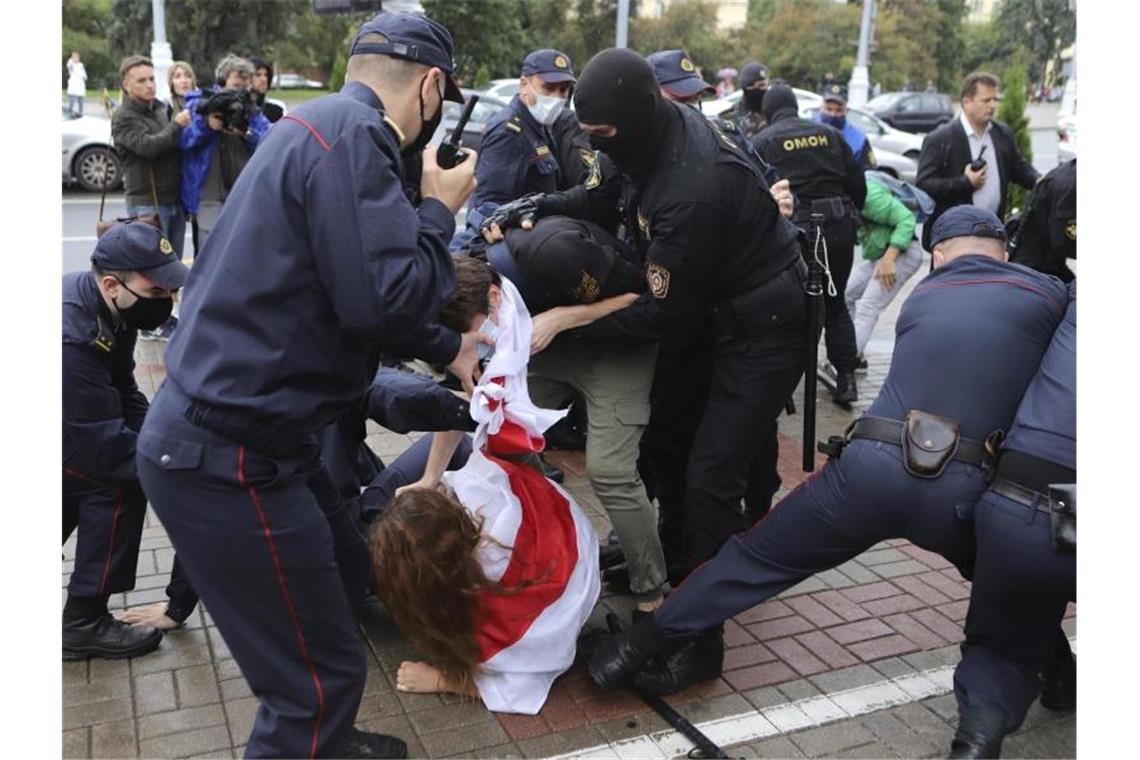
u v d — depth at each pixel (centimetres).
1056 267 418
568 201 304
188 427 198
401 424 290
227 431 196
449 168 227
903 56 3225
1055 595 230
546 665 270
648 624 266
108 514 279
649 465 347
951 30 3547
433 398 286
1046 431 225
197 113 598
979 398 236
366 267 190
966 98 538
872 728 266
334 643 216
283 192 193
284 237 193
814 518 248
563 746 256
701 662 280
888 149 1552
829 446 254
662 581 305
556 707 272
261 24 2498
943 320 243
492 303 266
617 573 337
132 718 263
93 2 2659
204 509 200
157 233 272
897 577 351
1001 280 247
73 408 268
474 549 262
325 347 202
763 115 540
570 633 273
